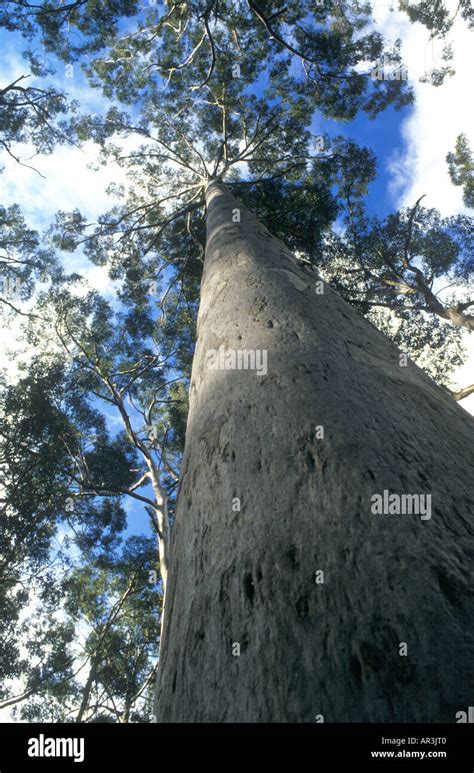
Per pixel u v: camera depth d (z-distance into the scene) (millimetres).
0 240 17484
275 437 2701
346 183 16312
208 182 15633
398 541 1924
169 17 16250
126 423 15539
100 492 15680
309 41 15633
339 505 2158
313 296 4395
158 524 14562
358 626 1726
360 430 2549
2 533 13797
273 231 15836
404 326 15133
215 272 5629
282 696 1701
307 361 3229
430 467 2395
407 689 1534
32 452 14781
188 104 17734
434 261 15461
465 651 1562
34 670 15445
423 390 3344
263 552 2180
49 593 14703
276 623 1904
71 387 16516
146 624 17531
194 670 2107
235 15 15898
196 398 3816
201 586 2367
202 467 2996
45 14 15633
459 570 1806
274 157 17469
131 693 16625
